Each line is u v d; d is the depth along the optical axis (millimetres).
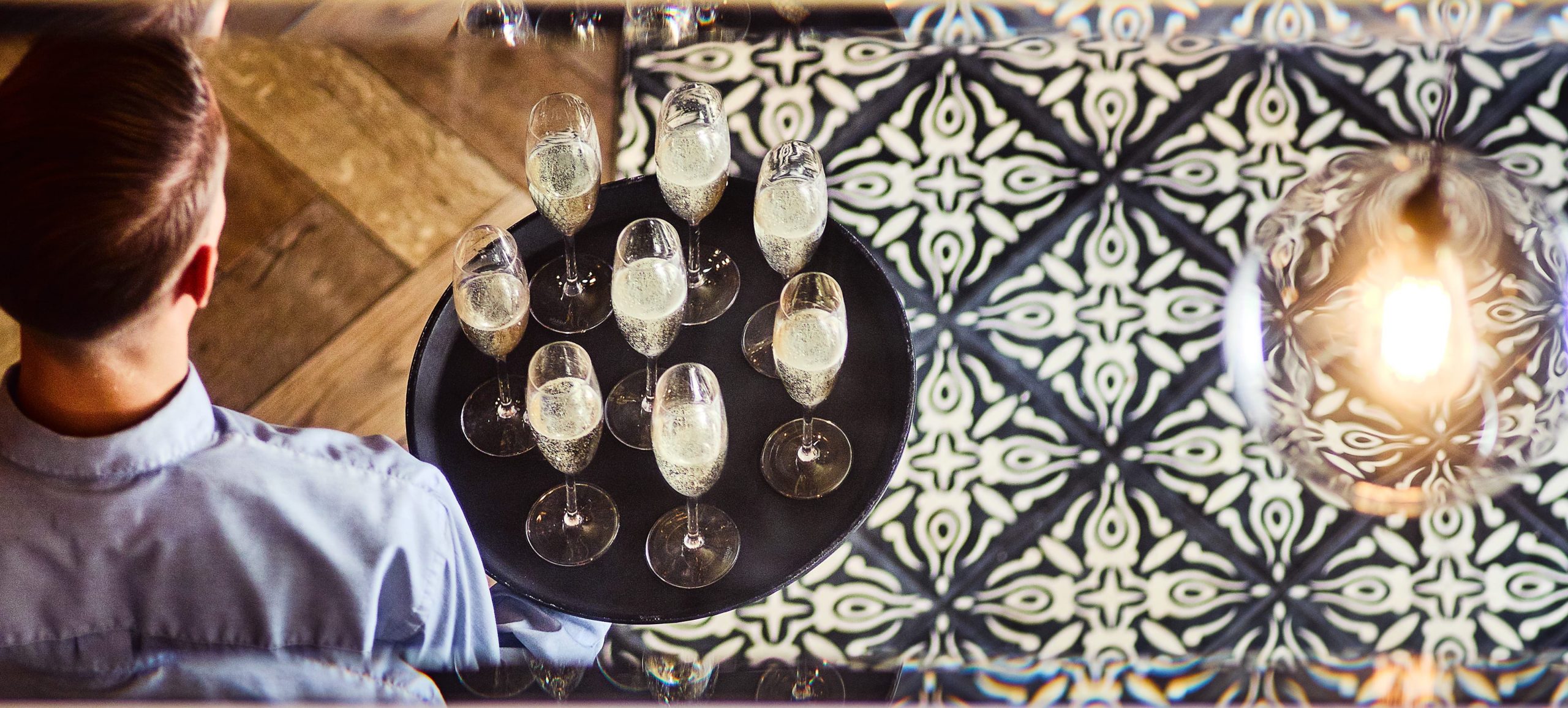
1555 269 814
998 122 1990
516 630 1228
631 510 1220
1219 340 1849
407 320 1857
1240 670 822
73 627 910
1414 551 1737
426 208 1919
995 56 2023
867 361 1277
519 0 1922
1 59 1285
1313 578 1737
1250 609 1725
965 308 1883
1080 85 2006
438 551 1020
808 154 1194
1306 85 1996
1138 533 1763
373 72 1962
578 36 1957
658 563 1189
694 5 1934
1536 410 917
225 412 941
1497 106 1969
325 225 1902
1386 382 837
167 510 881
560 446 1094
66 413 826
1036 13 2035
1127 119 1987
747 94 1999
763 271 1334
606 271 1327
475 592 1107
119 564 892
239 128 1938
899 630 1720
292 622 971
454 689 967
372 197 1921
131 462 851
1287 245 885
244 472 903
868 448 1239
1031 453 1810
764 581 1180
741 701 889
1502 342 878
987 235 1925
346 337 1846
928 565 1754
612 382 1280
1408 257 826
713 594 1176
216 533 903
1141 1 2033
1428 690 802
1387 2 2020
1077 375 1845
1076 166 1963
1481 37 1987
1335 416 947
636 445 1244
